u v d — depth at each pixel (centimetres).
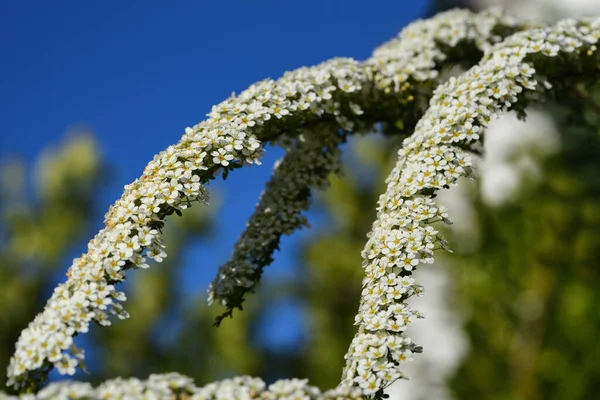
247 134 233
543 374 392
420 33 304
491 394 425
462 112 240
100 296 189
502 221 413
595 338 382
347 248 781
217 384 167
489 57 267
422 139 238
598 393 381
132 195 211
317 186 291
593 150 395
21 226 864
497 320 415
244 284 273
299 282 834
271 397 165
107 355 871
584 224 387
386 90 285
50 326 180
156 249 205
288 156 292
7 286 820
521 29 310
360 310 210
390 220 220
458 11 318
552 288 393
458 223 443
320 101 259
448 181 226
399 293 205
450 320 473
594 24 275
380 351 193
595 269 389
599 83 294
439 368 477
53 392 155
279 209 284
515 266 403
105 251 198
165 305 903
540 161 407
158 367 877
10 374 176
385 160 784
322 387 734
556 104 311
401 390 491
